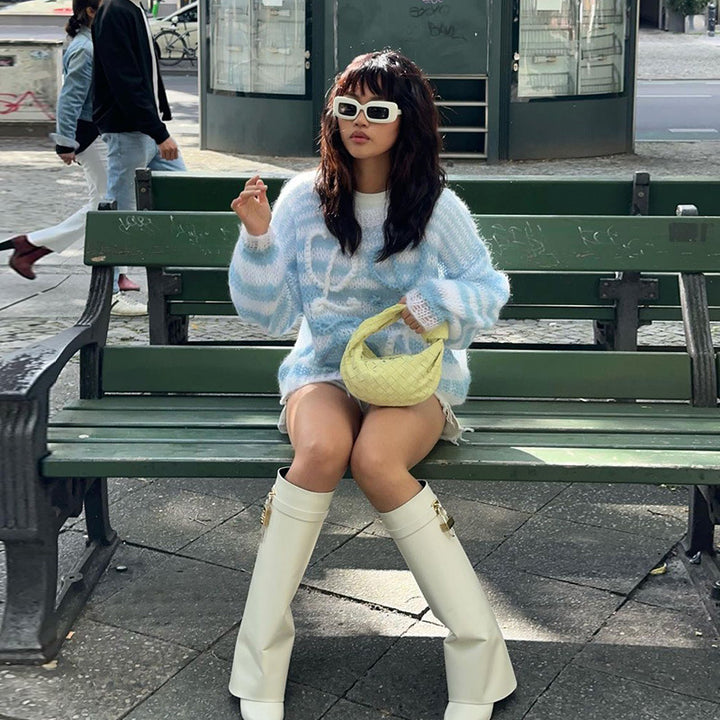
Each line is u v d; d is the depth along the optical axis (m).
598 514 3.94
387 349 3.03
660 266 3.63
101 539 3.59
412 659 3.06
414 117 2.89
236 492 4.12
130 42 6.26
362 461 2.77
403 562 3.58
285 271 3.03
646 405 3.53
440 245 3.01
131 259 3.66
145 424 3.27
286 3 12.70
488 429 3.24
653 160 13.10
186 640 3.14
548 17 12.70
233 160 12.91
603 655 3.07
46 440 3.01
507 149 12.99
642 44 31.56
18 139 14.24
